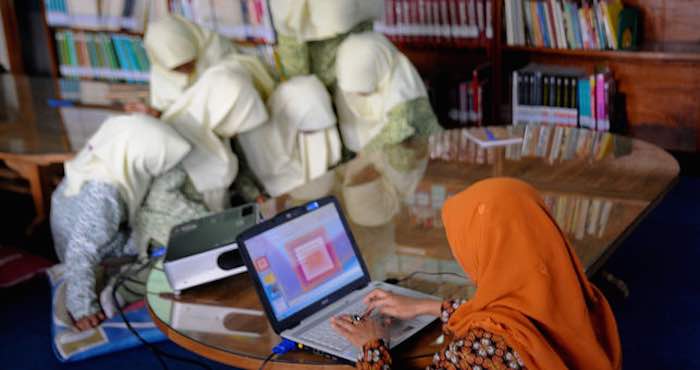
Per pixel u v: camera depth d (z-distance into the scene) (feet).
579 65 14.73
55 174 13.07
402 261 7.24
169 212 9.84
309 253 6.52
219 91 10.50
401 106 11.38
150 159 9.39
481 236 5.20
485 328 5.05
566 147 10.24
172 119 10.50
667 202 13.07
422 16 14.93
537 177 9.16
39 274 11.59
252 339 6.17
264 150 11.51
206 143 10.55
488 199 5.23
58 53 18.20
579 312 5.07
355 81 11.39
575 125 14.12
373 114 11.87
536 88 14.17
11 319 10.73
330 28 11.65
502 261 5.10
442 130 11.73
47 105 14.40
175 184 9.96
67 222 9.87
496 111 15.02
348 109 12.04
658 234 12.10
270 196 11.79
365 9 11.87
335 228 6.79
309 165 11.74
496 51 14.52
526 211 5.16
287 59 12.05
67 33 17.81
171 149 9.48
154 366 9.21
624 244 11.90
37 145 11.85
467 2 14.43
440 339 5.99
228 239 7.20
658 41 13.89
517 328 4.90
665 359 9.13
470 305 5.28
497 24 14.28
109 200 9.31
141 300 9.33
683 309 10.13
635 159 9.62
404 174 9.57
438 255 7.33
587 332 5.08
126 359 9.34
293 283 6.32
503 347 4.95
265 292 6.13
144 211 9.83
